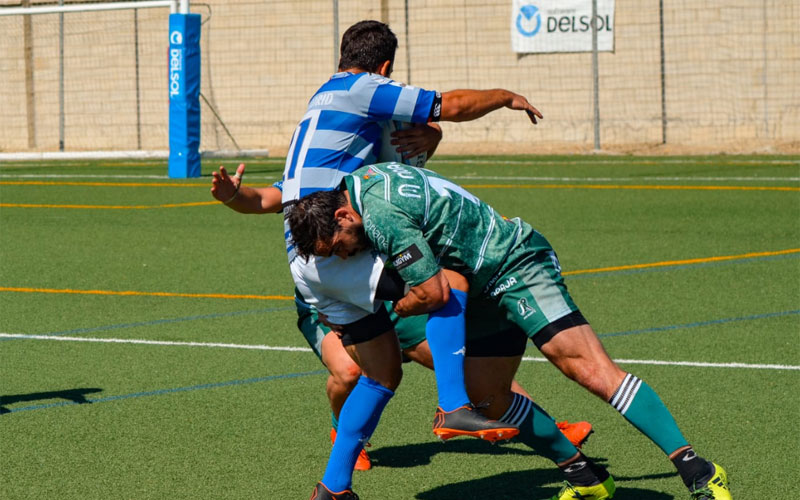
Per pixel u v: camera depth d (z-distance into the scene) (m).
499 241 12.84
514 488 14.36
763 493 13.80
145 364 21.16
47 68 87.25
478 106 14.34
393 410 18.00
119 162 76.50
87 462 15.41
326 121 14.27
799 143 71.56
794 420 16.91
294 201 14.09
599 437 16.39
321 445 16.14
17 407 18.25
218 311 26.33
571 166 64.19
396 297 12.65
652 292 27.72
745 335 22.80
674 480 14.50
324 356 14.72
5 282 30.58
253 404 18.34
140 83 85.25
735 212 42.94
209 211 46.56
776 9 71.81
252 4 82.62
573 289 28.28
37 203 50.16
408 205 12.37
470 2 77.81
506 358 13.34
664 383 19.20
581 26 74.50
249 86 83.31
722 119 73.69
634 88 75.38
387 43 14.77
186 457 15.61
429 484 14.59
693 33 73.62
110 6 61.84
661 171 60.00
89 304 27.34
